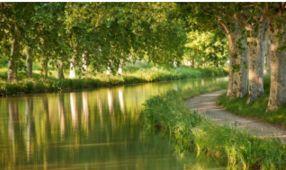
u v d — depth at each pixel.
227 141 21.05
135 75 84.88
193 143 24.75
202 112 35.53
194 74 97.75
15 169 22.94
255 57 35.94
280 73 31.08
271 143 19.33
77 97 58.12
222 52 47.66
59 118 39.88
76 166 23.05
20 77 66.06
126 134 30.83
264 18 33.66
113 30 61.00
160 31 62.56
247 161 19.41
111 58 65.88
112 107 46.69
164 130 30.28
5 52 46.88
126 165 22.80
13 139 30.77
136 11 39.47
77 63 65.12
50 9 47.62
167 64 67.81
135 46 63.38
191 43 61.06
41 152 26.47
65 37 57.91
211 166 21.38
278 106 30.80
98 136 30.59
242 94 40.16
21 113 43.69
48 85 66.50
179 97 43.56
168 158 23.67
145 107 37.00
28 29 45.91
